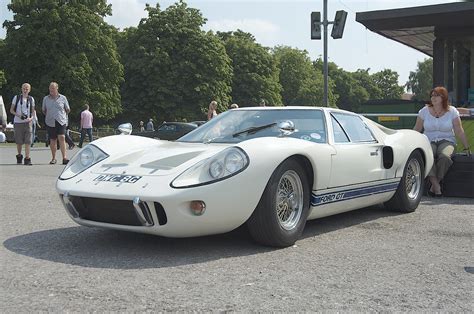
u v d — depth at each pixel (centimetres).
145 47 5119
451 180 725
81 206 412
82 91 4388
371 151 530
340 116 529
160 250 409
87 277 338
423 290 320
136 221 389
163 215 378
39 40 4303
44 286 319
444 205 658
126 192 380
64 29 4353
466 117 823
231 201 383
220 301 295
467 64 1230
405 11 1073
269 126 492
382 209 625
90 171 434
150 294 306
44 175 919
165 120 5181
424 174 631
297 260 384
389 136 587
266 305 290
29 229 486
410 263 380
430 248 426
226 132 500
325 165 452
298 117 505
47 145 2264
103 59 4672
